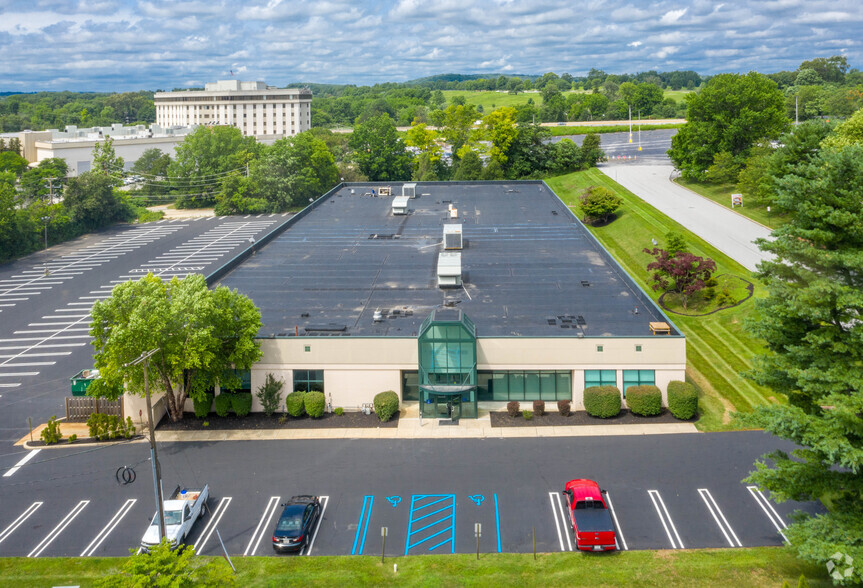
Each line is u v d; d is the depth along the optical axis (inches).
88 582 1219.2
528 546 1300.4
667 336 1827.0
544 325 1980.8
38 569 1262.3
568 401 1838.1
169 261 3737.7
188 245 4128.9
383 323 2022.6
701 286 2549.2
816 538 1089.4
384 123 6092.5
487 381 1918.1
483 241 2950.3
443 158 6845.5
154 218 4995.1
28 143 6594.5
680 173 4815.5
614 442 1697.8
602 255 2672.2
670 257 2704.2
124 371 1695.4
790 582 1152.2
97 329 1744.6
